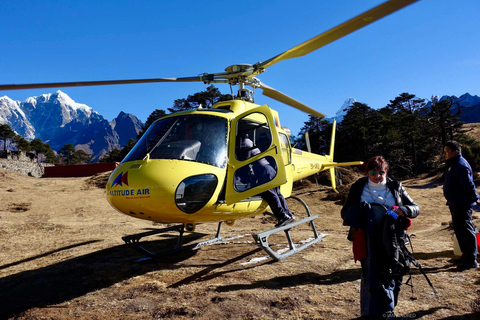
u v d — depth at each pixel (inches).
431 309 112.1
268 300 125.0
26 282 169.5
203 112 196.1
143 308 124.6
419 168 2107.5
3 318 123.5
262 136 216.1
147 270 180.5
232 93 241.1
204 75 233.6
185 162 170.7
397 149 2267.5
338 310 113.9
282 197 206.4
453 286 133.9
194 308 120.0
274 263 183.0
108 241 278.4
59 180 949.8
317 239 243.9
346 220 105.7
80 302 135.4
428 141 2273.6
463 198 158.1
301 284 144.4
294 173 262.8
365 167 111.0
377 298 100.3
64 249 252.1
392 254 97.9
